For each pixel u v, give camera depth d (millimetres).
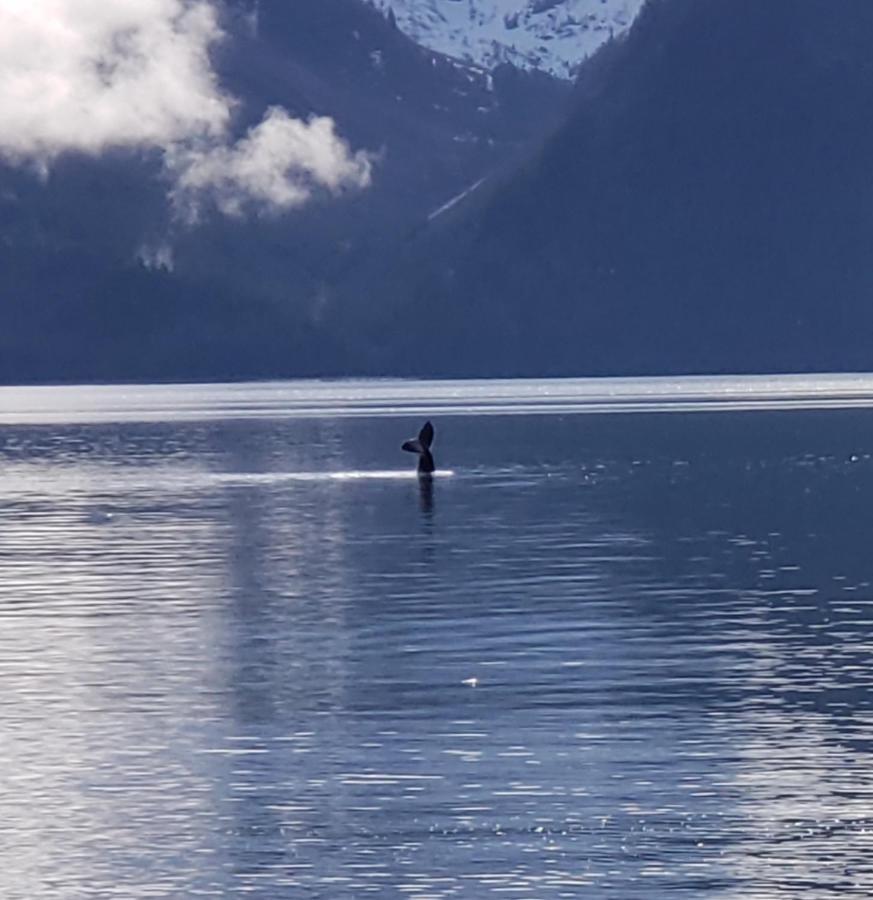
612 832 66312
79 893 61562
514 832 66438
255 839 66188
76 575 128375
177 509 177500
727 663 92188
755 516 160000
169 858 64500
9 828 67562
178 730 80250
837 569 124375
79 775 73688
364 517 166125
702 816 67812
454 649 97250
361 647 98188
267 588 120250
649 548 137875
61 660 95625
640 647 96750
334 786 71875
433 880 62250
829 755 74875
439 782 72250
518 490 193000
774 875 62250
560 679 89312
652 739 77625
